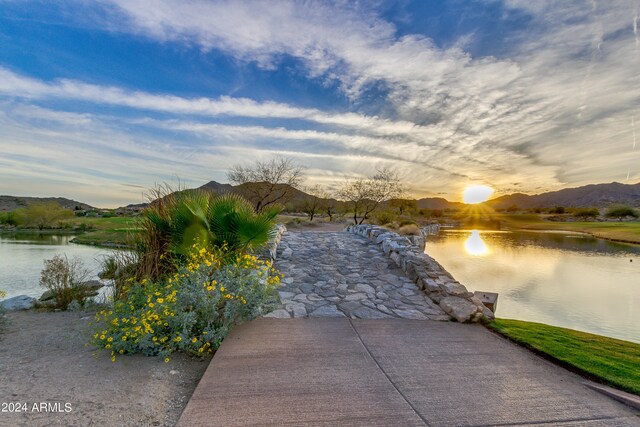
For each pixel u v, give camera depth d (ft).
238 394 8.35
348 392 8.55
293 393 8.45
